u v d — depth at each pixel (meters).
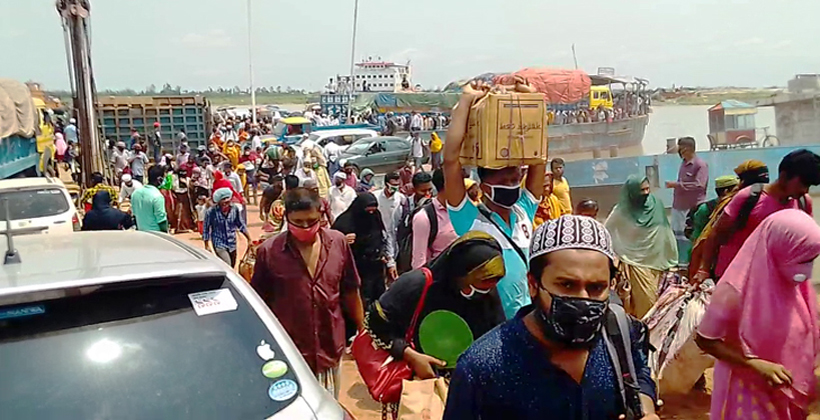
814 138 15.05
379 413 5.57
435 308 3.09
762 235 3.00
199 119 28.81
